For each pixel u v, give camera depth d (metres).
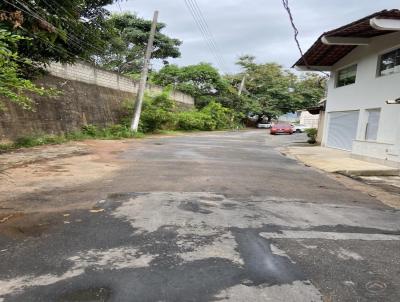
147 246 3.75
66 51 10.50
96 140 16.59
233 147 16.52
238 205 5.55
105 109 21.09
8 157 9.85
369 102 13.62
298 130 36.91
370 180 8.90
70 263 3.30
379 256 3.70
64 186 6.55
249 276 3.13
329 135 17.89
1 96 12.27
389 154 10.79
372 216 5.30
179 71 38.56
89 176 7.62
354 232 4.47
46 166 8.74
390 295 2.89
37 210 4.97
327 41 13.00
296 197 6.34
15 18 6.91
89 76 19.81
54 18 8.66
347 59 15.63
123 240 3.90
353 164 11.16
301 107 47.78
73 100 17.67
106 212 4.93
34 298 2.69
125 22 31.39
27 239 3.87
